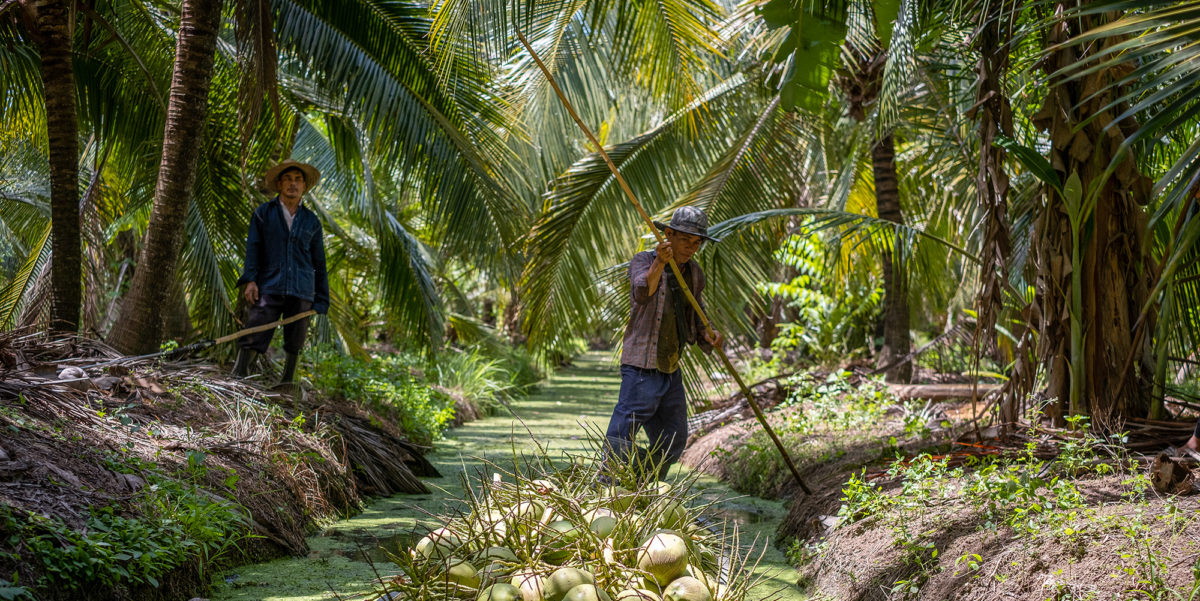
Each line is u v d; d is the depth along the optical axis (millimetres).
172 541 3820
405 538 4957
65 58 6199
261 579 4090
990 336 5391
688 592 2752
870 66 9555
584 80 10891
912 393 8117
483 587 2738
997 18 5164
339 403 7984
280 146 9109
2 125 8188
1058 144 5117
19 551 3273
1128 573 3096
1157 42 3113
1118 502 3881
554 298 9547
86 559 3387
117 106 8242
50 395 4832
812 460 6352
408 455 6984
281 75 9039
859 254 10055
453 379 12711
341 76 7793
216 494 4477
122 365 5734
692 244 5176
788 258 10836
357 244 11242
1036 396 5688
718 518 5582
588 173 9766
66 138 6188
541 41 9766
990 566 3467
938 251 8914
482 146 8570
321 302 6898
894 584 3752
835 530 4484
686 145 10070
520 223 8703
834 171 11789
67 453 4207
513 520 3070
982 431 5465
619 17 7621
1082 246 5152
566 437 9617
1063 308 5199
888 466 5402
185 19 6297
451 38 6750
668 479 7074
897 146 11344
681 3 7477
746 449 7137
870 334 12086
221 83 8445
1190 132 5734
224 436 5297
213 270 7828
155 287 6332
